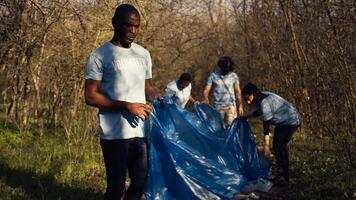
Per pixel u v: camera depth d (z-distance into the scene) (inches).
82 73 327.6
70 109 328.2
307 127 390.3
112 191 150.9
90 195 207.2
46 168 244.7
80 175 237.8
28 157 263.3
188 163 193.5
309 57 366.9
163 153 185.0
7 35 336.5
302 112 393.7
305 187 235.0
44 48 339.6
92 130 320.2
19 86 356.5
